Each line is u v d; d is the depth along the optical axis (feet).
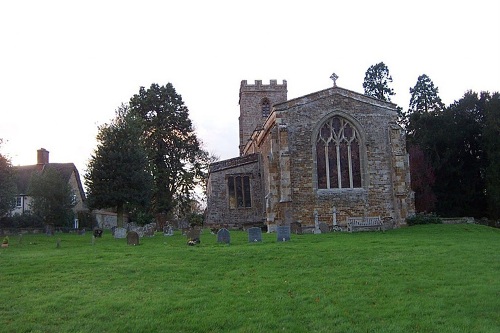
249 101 205.87
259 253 64.28
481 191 166.91
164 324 37.45
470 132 167.43
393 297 42.86
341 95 117.29
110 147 130.72
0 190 115.03
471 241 78.43
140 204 133.08
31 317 39.65
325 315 38.65
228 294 45.11
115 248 79.25
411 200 122.93
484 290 43.50
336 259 59.62
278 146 114.21
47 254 72.13
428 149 172.14
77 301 43.83
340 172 115.85
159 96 182.39
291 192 112.37
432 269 52.75
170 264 58.59
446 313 38.17
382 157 117.08
